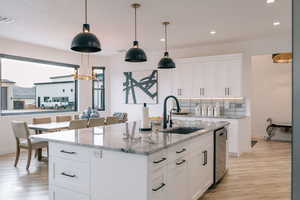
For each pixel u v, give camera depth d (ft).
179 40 18.33
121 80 24.73
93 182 7.20
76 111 23.43
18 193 10.43
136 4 11.18
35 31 15.90
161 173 6.84
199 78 19.24
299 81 2.16
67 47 20.99
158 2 10.96
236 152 16.81
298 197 2.16
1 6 11.48
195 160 9.07
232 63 17.84
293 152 2.20
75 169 7.61
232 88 17.84
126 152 6.36
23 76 20.38
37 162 15.38
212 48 19.85
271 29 15.43
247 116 18.22
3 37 17.49
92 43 8.29
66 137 8.24
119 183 6.68
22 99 20.45
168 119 11.35
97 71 25.41
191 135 8.58
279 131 23.76
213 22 13.96
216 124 12.05
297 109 2.17
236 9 11.91
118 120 19.53
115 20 13.58
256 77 25.04
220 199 9.77
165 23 14.11
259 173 13.14
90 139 7.84
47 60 20.80
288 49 16.92
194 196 9.00
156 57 22.57
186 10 12.00
